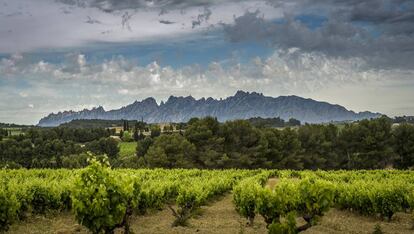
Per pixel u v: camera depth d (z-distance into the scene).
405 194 21.27
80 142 138.62
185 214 20.78
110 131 170.50
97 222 13.16
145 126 186.38
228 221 20.50
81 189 13.15
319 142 88.06
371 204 22.06
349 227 18.81
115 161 86.44
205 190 25.41
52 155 103.69
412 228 18.86
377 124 85.81
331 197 15.20
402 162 84.81
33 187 21.55
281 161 83.19
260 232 17.08
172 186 26.53
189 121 95.75
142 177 34.31
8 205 16.59
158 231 17.06
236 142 84.00
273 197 16.89
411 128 84.06
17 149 99.06
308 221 15.30
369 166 83.50
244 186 22.23
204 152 79.50
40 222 19.80
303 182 15.78
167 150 76.56
